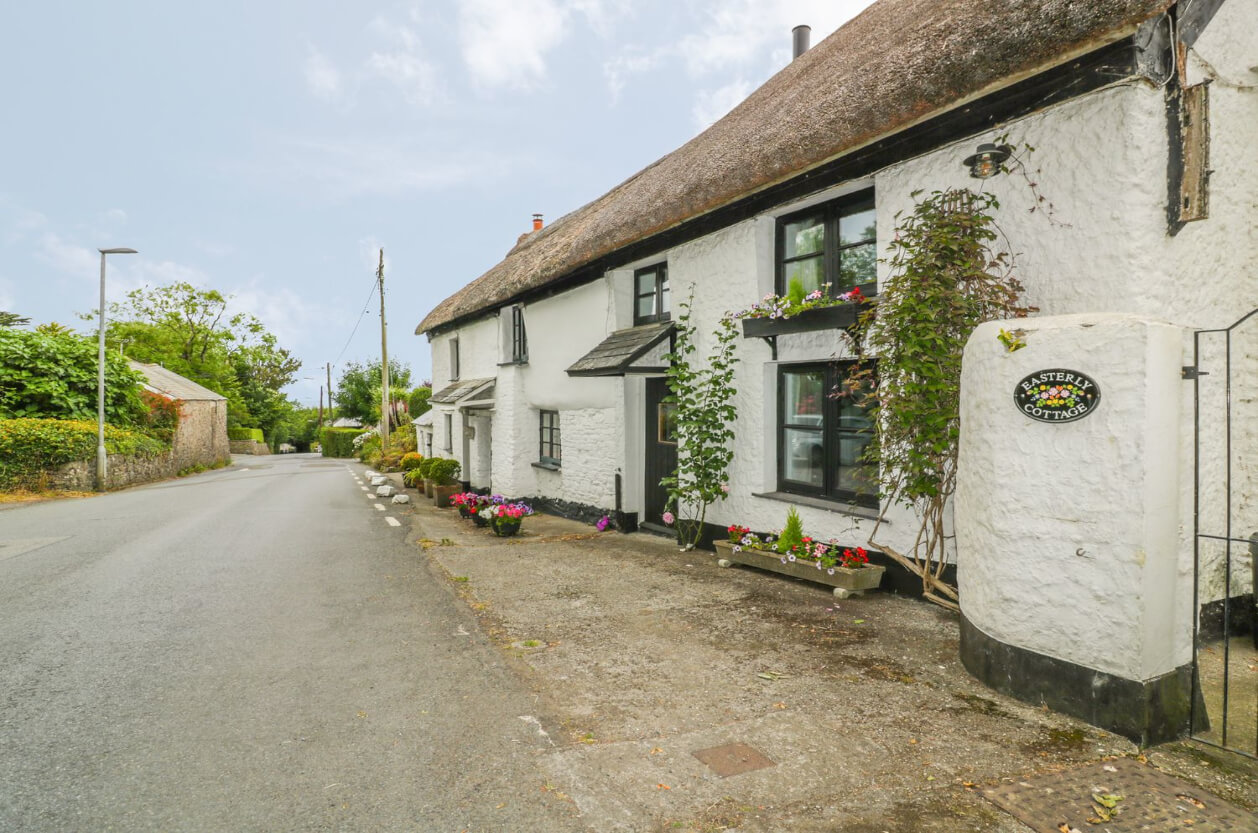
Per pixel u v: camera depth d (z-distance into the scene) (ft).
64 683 12.56
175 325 157.17
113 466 59.06
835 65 22.11
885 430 15.88
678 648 14.02
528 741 10.00
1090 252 13.03
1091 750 9.44
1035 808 8.09
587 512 33.35
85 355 64.80
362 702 11.52
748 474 22.44
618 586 19.35
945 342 14.14
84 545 27.81
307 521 35.55
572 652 13.87
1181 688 9.96
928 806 8.16
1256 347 14.02
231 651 14.25
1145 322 9.55
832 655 13.37
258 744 10.05
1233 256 13.67
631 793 8.54
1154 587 9.63
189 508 42.19
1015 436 11.00
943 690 11.55
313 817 8.16
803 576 18.63
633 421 29.89
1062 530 10.40
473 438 47.96
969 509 12.15
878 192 17.53
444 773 9.13
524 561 23.29
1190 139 12.30
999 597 11.35
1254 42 13.71
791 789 8.57
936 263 14.42
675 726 10.39
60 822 8.09
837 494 19.70
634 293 30.12
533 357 38.14
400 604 17.87
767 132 19.79
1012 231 14.52
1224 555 13.61
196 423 93.20
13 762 9.60
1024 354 10.78
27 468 52.29
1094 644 10.07
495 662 13.34
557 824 7.93
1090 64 12.69
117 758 9.69
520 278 36.58
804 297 19.40
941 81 14.08
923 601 16.87
